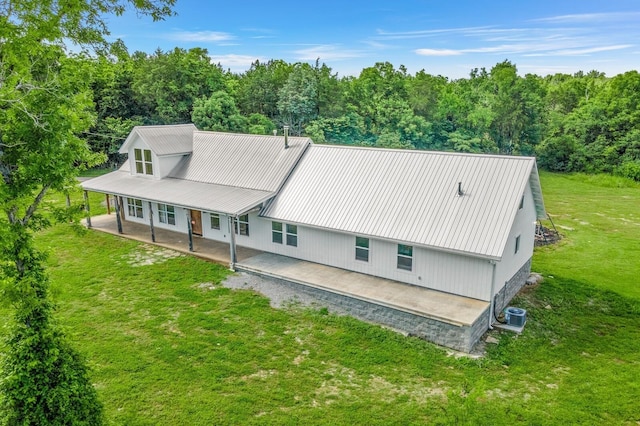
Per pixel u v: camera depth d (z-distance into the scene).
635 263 20.44
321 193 18.16
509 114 54.66
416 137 55.06
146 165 23.64
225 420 9.77
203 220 21.53
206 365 11.80
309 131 50.41
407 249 15.34
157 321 14.08
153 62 44.47
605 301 16.34
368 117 57.59
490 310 14.02
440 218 15.13
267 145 22.02
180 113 45.84
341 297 15.02
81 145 9.20
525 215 16.70
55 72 8.64
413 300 14.26
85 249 20.48
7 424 7.85
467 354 12.70
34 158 8.20
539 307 15.77
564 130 54.34
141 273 17.77
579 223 27.73
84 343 12.73
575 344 13.33
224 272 17.77
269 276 16.89
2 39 7.97
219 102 44.31
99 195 31.41
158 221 23.55
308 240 17.77
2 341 8.28
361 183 17.77
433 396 10.72
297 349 12.70
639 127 49.19
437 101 58.78
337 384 11.16
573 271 19.39
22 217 8.40
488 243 13.79
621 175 46.59
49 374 8.16
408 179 17.05
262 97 53.53
